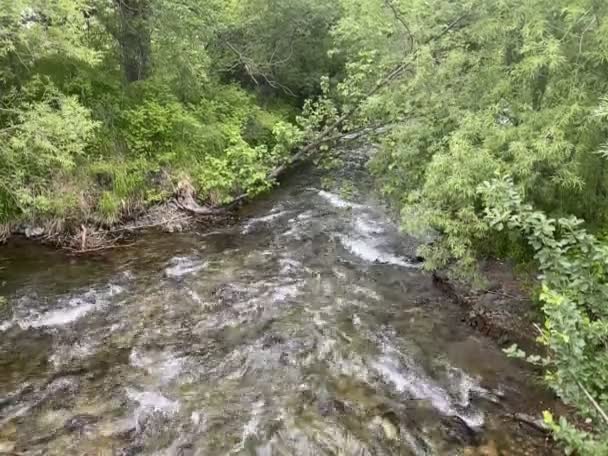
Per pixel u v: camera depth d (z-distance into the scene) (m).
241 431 5.89
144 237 11.06
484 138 7.25
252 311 8.44
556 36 6.87
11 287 8.82
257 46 17.11
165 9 12.40
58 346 7.37
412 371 7.05
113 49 13.25
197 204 12.38
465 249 7.78
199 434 5.84
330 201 13.47
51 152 9.68
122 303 8.54
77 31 10.10
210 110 14.84
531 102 7.21
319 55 18.73
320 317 8.33
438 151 8.44
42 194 10.58
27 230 10.53
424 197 8.13
